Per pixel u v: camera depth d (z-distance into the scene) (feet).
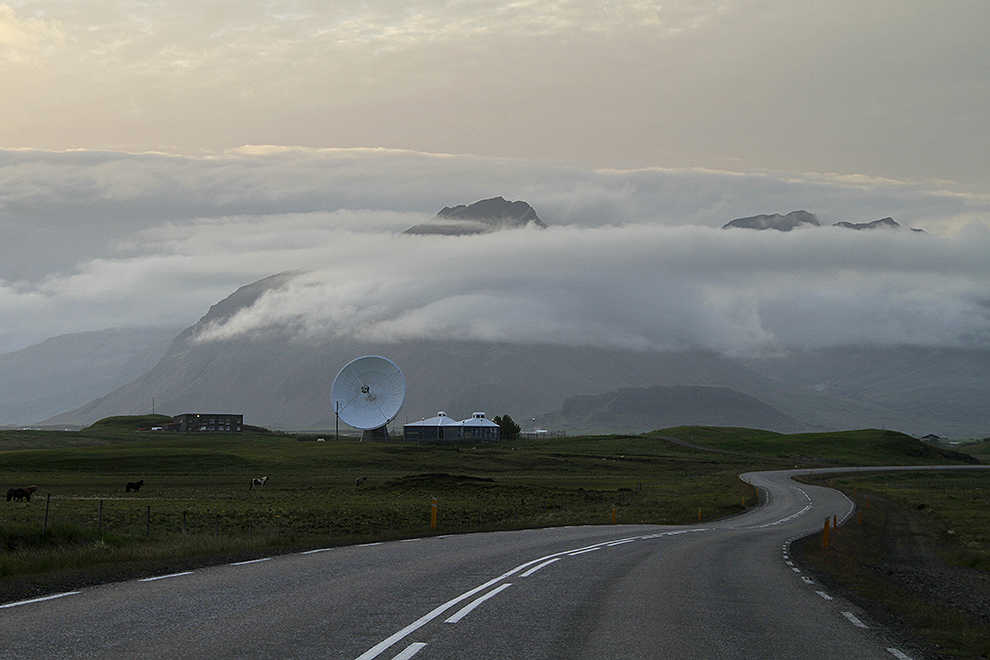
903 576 102.37
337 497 251.19
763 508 251.39
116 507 189.47
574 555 94.27
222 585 60.13
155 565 71.15
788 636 47.88
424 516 175.11
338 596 56.34
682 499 274.98
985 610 75.82
